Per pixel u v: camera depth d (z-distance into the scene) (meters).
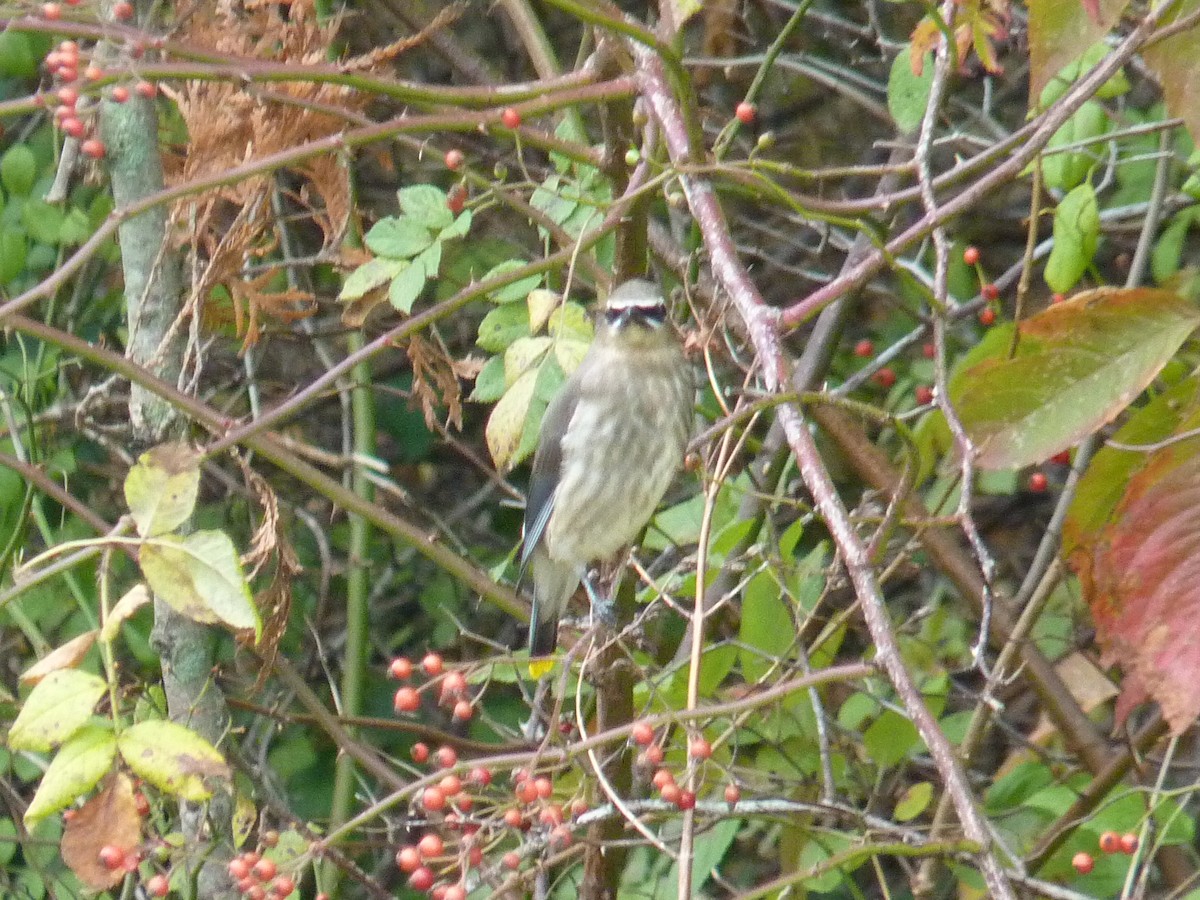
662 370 8.49
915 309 11.88
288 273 10.59
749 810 6.82
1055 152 8.12
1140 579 5.94
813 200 7.13
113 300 11.39
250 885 5.86
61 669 5.73
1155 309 6.12
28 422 9.40
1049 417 6.18
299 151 6.68
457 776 5.88
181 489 5.96
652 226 9.55
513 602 7.96
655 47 6.48
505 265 7.50
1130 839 7.05
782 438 9.30
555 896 9.06
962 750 8.84
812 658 8.75
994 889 4.77
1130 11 7.66
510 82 13.19
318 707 8.46
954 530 10.05
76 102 6.26
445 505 13.93
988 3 7.27
